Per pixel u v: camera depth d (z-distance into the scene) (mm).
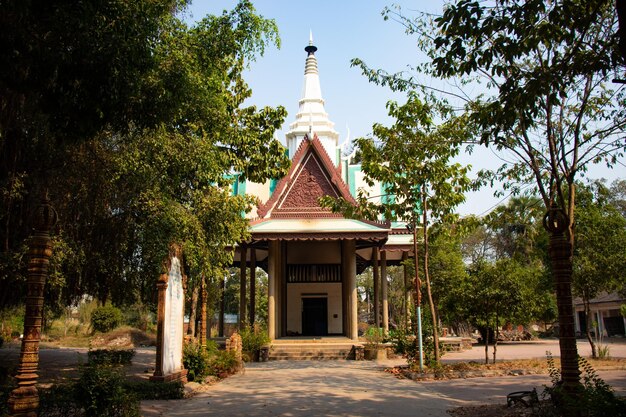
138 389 11281
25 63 6961
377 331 26016
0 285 12461
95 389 7828
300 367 19875
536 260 27688
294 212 26250
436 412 9570
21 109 9602
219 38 12469
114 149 11242
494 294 16938
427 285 16875
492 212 14828
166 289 12453
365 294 64500
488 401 10695
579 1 8188
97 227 13000
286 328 29641
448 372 15375
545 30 7785
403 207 16734
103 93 7305
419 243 22266
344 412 9648
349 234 24891
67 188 11414
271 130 16031
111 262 13523
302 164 27062
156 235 11484
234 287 52406
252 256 28703
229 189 15352
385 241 26281
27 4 6141
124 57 7195
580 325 48031
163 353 12141
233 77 15859
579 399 6688
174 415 9367
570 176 10969
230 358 16766
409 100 15602
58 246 11062
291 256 30828
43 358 23797
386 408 10070
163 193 11656
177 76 8828
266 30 12906
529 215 14547
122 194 12047
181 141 11820
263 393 12367
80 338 39438
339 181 26422
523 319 18203
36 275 7262
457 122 13664
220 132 13805
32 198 11047
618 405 6172
